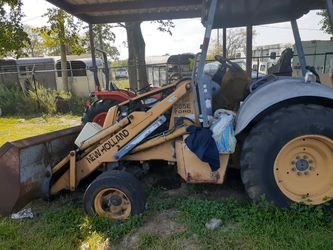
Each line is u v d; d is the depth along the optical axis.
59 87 16.00
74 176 3.54
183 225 2.97
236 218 2.94
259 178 2.85
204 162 3.02
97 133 3.55
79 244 2.87
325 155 2.86
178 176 4.09
